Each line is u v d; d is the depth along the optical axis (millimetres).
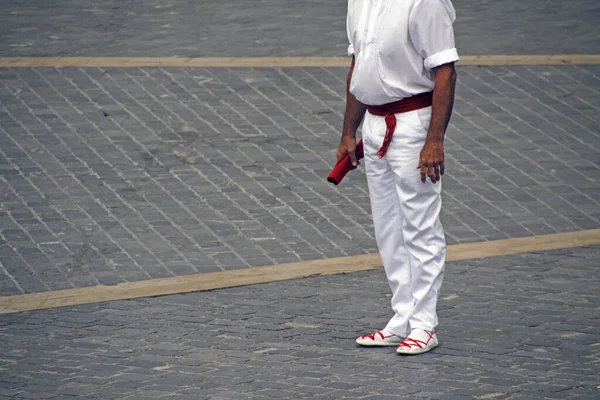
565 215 17078
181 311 13641
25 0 28750
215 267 15203
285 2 28859
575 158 19297
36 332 12961
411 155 11711
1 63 23391
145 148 19578
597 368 11625
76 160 19062
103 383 11383
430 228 11961
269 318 13367
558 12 27625
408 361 11922
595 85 22453
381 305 13797
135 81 22500
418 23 11227
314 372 11633
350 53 12133
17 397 11039
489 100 21688
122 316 13484
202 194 17812
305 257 15555
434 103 11422
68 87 22141
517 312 13406
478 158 19250
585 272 14812
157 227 16594
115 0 28859
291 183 18266
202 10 27922
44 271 15078
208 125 20562
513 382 11266
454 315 13336
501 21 26766
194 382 11383
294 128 20484
